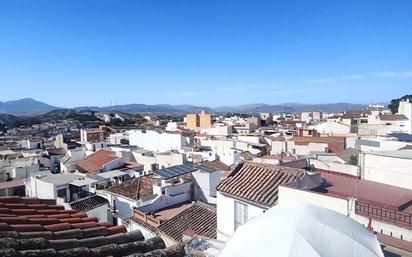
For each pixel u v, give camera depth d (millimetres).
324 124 82562
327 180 18438
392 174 17547
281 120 149875
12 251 6035
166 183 32469
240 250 6301
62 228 7852
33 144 85938
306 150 57344
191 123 129125
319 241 6008
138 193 32531
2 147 81312
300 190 14664
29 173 50812
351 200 13117
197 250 8922
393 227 12289
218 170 34906
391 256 9383
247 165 19938
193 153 57531
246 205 17094
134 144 79500
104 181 41438
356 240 6293
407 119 75375
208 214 25453
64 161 59156
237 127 104938
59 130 143625
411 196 15211
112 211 32094
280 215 6934
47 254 6293
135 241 7812
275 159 34531
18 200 10055
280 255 5758
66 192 38031
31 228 7480
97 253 6785
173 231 22922
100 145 77312
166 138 73000
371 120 84562
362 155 19422
